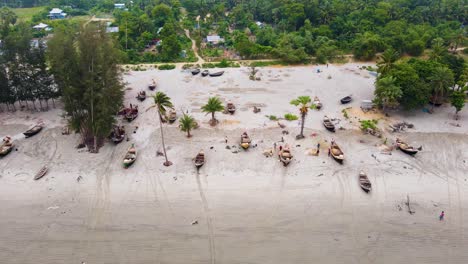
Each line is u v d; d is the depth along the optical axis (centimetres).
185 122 8019
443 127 8719
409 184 6756
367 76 12056
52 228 5784
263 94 10638
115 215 6034
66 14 19962
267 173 7050
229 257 5269
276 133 8450
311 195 6475
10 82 9094
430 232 5712
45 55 8719
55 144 8012
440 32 15075
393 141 8131
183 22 17588
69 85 7538
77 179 6862
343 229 5759
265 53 13562
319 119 9125
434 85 9138
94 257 5275
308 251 5366
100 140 8138
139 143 8062
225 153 7675
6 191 6562
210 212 6094
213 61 13450
